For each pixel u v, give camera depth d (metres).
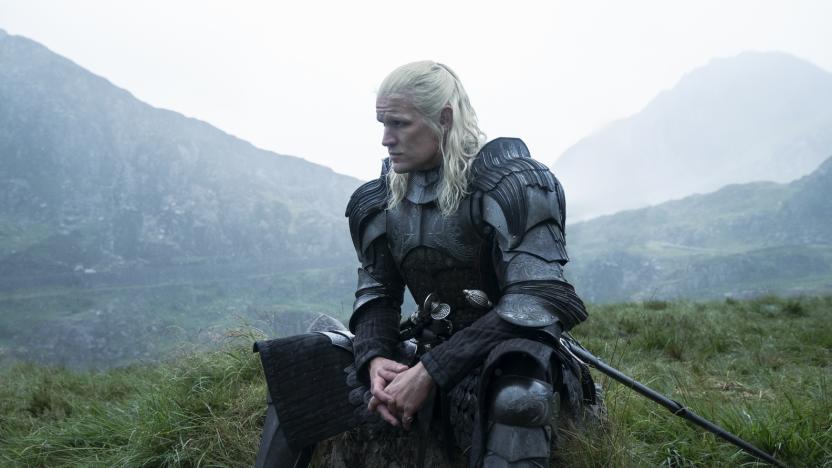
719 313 8.70
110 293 185.75
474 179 1.91
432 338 2.03
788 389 4.00
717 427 2.32
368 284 2.15
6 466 3.41
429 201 1.97
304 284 198.50
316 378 2.04
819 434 2.83
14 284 198.62
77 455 3.44
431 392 1.87
